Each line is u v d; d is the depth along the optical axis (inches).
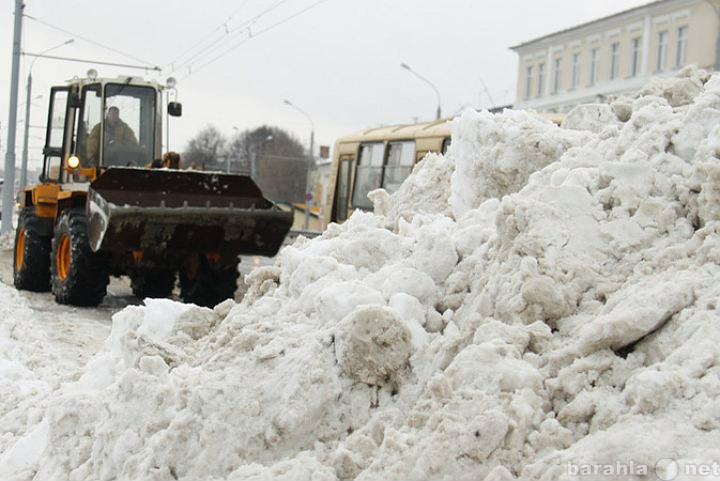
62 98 534.9
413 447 124.5
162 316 190.4
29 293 508.4
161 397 146.1
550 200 162.1
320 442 138.9
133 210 392.8
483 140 217.6
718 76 198.4
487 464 120.3
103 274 443.5
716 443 108.0
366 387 143.4
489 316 149.4
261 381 145.4
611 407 121.8
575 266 149.3
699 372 118.9
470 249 168.4
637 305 133.8
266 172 2938.0
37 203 507.8
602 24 1392.7
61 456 153.4
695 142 167.3
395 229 215.5
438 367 142.3
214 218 407.8
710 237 144.7
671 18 1262.3
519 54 1622.8
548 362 133.2
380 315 142.9
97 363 181.3
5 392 223.8
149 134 510.3
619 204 160.9
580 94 1449.3
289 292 174.2
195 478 135.3
